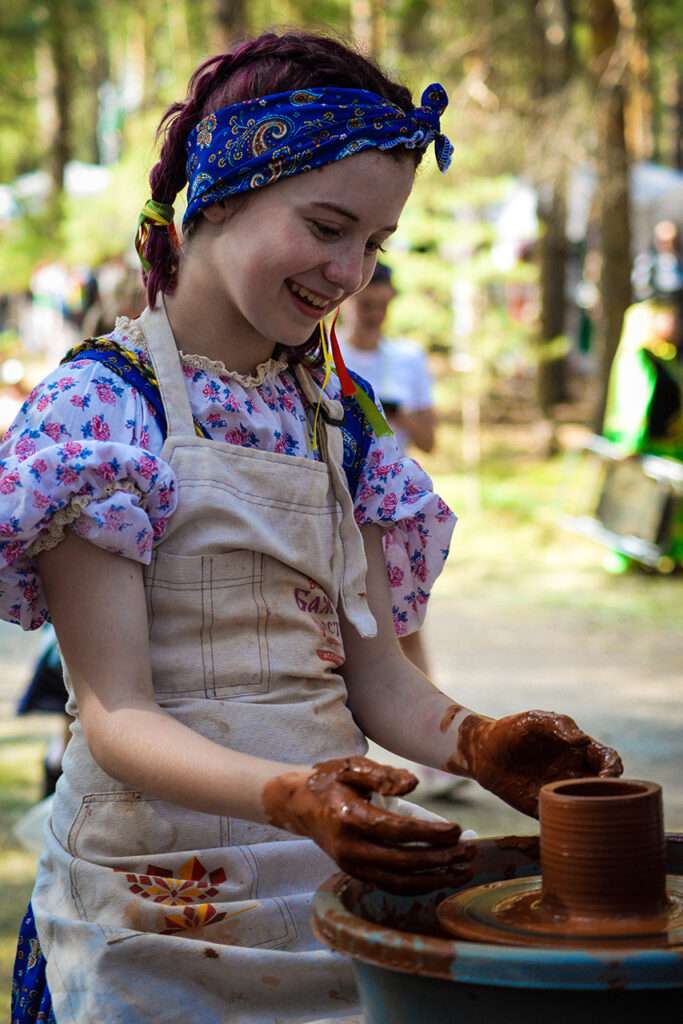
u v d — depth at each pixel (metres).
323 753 2.14
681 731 7.38
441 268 15.14
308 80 2.06
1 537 1.98
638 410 12.26
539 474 16.56
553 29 18.12
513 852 1.93
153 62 26.97
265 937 2.05
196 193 2.11
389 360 6.89
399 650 2.39
